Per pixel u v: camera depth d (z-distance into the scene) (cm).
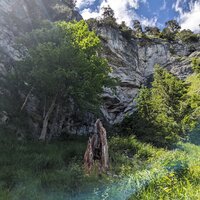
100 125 1255
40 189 764
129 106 4469
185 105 3222
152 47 7062
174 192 569
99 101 2152
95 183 812
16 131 1769
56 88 1959
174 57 7100
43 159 1129
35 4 4016
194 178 667
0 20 2881
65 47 1866
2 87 2066
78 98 1994
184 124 2730
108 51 5416
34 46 2041
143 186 617
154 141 2162
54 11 4688
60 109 2453
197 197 509
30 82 2025
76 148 1526
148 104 2634
